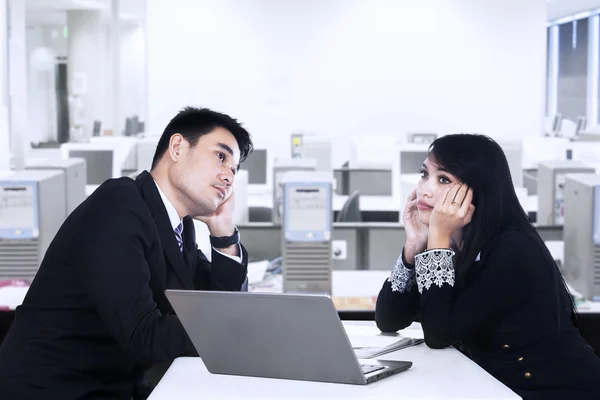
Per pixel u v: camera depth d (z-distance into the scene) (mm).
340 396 1515
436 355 1911
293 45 11438
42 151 9906
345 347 1545
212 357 1674
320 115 11555
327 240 3410
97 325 1844
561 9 15031
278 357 1609
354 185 6898
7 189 3436
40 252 3482
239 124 2115
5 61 6297
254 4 11383
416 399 1494
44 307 1839
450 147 2084
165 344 1737
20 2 6434
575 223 3529
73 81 12844
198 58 11438
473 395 1520
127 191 1869
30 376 1811
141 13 11953
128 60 12469
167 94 11477
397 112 11555
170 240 1970
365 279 3904
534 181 6906
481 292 1989
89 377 1854
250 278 3781
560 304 2045
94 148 6137
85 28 12766
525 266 2006
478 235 2053
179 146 2047
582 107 16016
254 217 6078
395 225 4355
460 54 11461
